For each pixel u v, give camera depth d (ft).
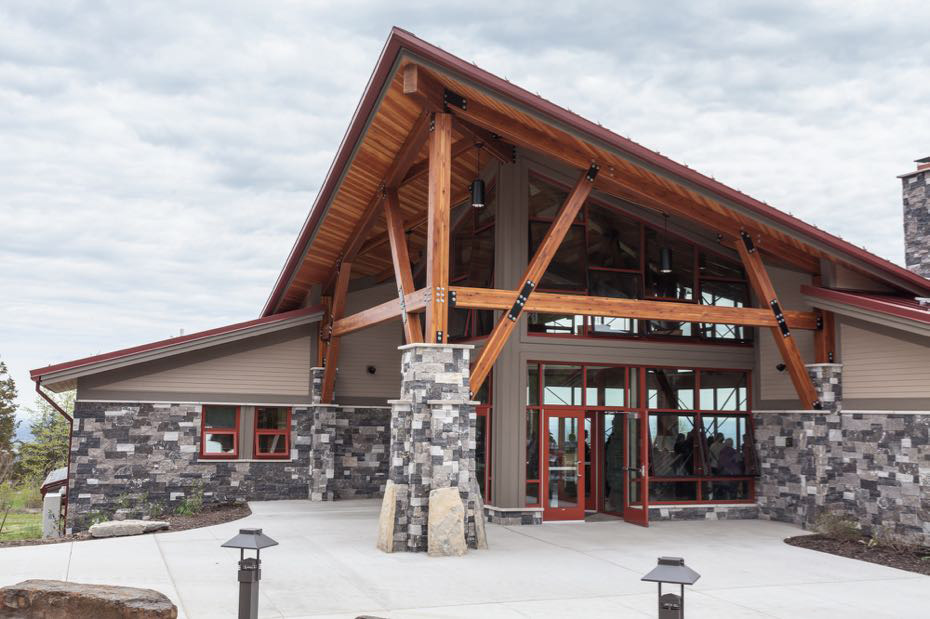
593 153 39.42
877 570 33.76
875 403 42.06
